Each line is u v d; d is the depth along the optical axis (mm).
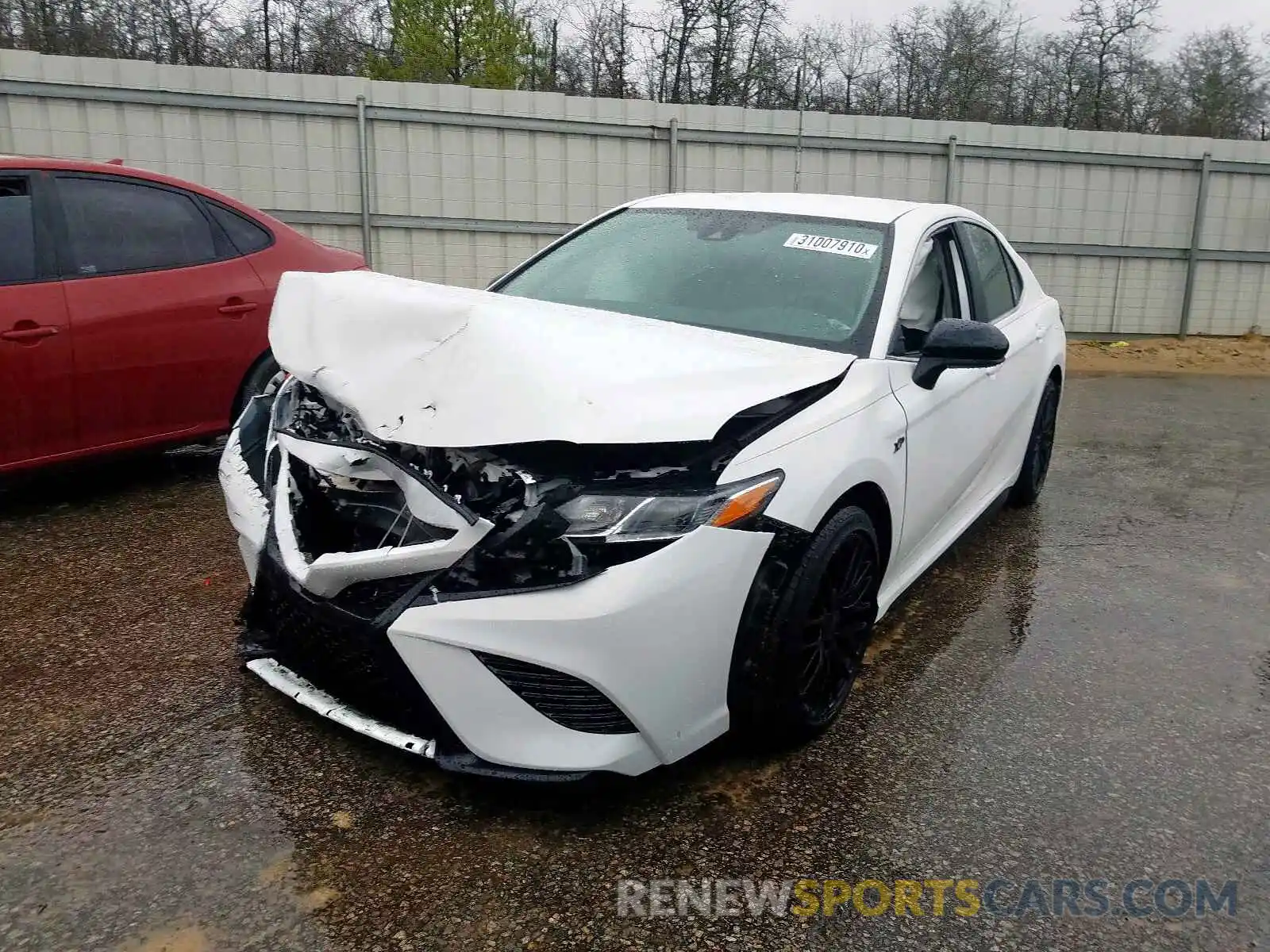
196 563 4016
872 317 3164
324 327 2652
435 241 10547
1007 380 4207
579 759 2223
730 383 2484
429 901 2117
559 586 2156
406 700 2271
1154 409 8484
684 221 3816
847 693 2906
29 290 4285
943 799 2574
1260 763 2812
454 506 2205
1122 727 2988
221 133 9781
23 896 2094
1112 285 12227
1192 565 4477
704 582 2277
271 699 2928
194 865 2203
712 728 2449
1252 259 12336
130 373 4570
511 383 2246
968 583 4164
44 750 2637
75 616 3496
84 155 9523
